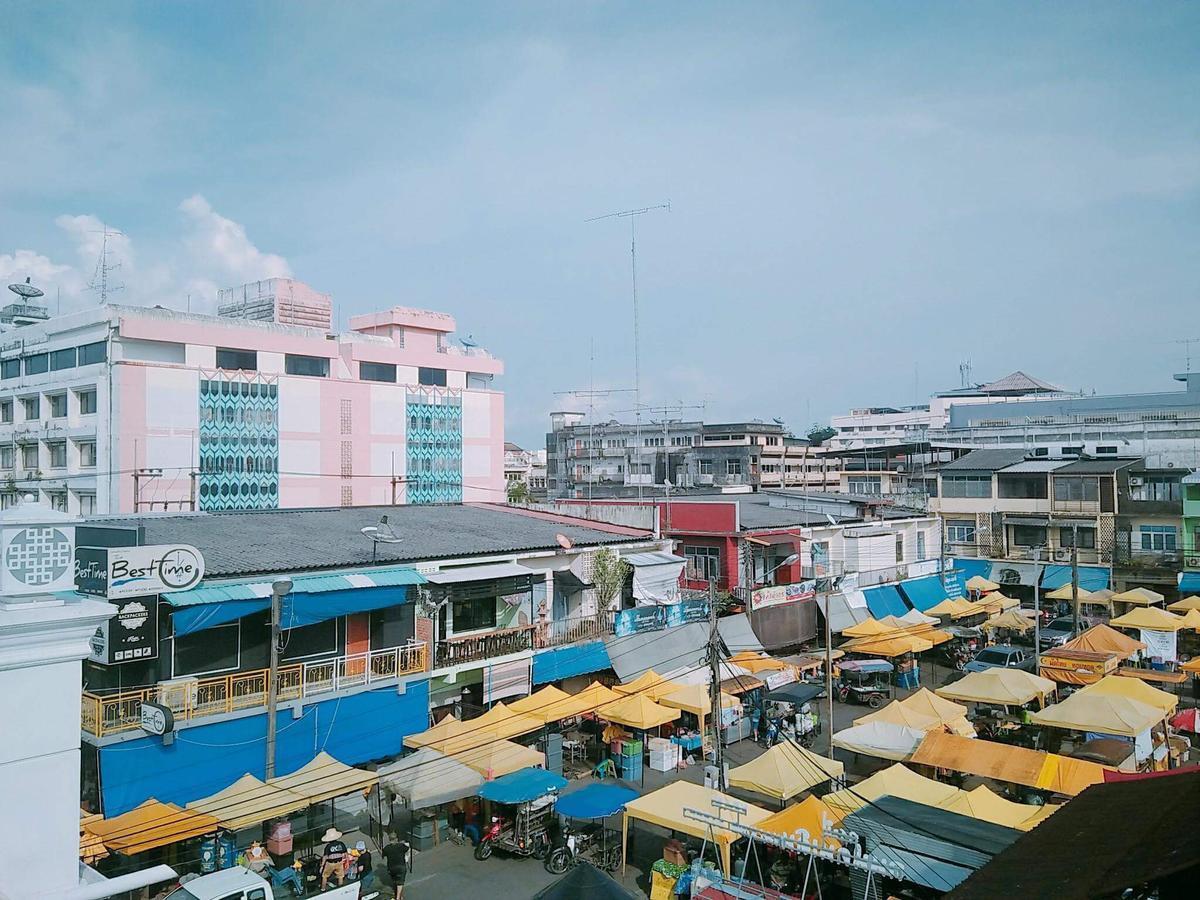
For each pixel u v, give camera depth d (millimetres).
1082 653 34500
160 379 52562
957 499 59156
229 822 18562
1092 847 8352
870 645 38312
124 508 50438
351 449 62094
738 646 37469
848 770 28609
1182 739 29797
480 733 24484
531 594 32125
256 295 67062
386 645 27094
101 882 8266
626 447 99000
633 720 27016
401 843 20734
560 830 23078
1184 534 50844
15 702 7773
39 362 58312
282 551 26578
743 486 87375
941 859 17219
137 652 21188
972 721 31984
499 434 73312
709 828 19453
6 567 8102
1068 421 76625
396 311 69688
